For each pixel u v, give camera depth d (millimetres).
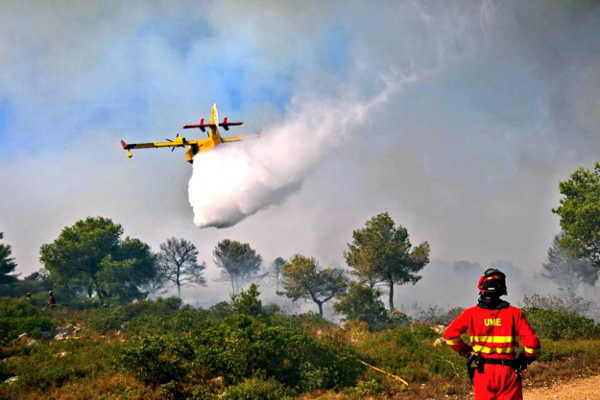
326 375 10109
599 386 8188
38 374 10969
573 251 30969
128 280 49125
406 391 9461
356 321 23172
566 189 31734
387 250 35312
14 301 24875
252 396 8711
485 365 4059
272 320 20062
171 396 9227
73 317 25578
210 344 11211
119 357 10609
